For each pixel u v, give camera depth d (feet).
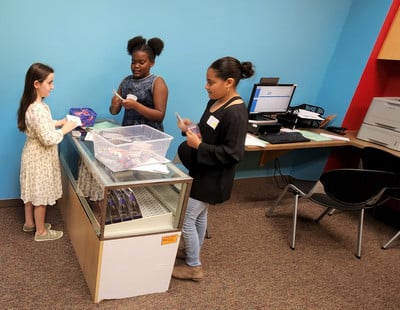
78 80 7.45
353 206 7.57
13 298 5.38
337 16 10.28
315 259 7.73
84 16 6.96
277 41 9.63
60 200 7.79
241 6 8.57
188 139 5.34
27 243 6.69
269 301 6.20
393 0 9.36
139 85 6.68
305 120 10.25
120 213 5.11
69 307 5.37
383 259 8.11
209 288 6.29
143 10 7.45
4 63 6.66
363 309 6.36
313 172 11.98
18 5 6.35
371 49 9.93
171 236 5.43
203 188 5.50
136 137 6.34
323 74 11.11
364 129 9.99
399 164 8.07
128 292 5.67
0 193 7.69
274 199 10.59
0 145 7.26
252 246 7.86
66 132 6.06
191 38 8.28
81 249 6.01
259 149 8.15
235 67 5.02
